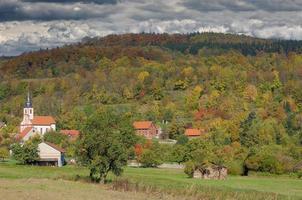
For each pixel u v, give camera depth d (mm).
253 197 74438
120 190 76438
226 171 127875
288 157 144000
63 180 89812
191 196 72438
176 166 159750
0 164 155000
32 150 159125
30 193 66500
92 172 91812
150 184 84938
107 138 89562
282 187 103000
